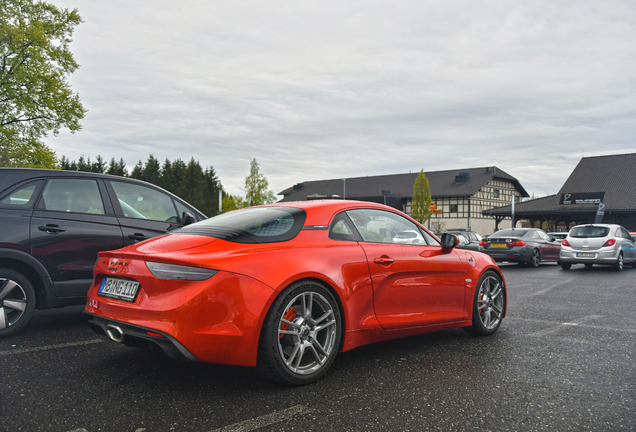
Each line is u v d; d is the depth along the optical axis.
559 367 3.39
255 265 2.80
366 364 3.45
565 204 41.72
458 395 2.80
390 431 2.29
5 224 4.03
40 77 23.77
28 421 2.36
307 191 84.94
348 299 3.20
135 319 2.74
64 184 4.52
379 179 79.25
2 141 23.36
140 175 82.19
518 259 13.83
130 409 2.54
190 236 3.07
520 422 2.41
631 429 2.34
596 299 6.89
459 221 64.81
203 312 2.60
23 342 3.96
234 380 3.05
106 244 4.61
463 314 4.14
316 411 2.53
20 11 24.22
